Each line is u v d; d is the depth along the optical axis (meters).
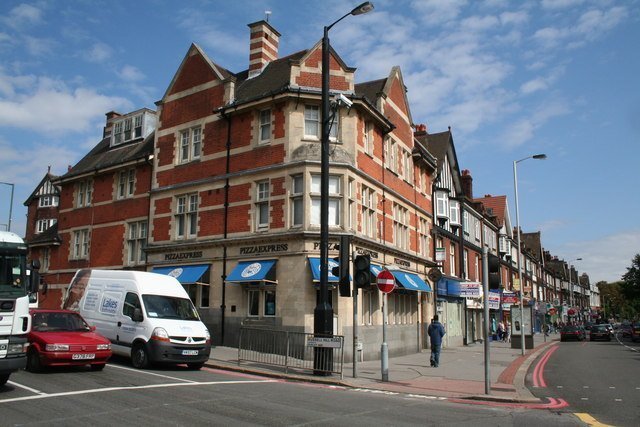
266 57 24.97
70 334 13.17
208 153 22.70
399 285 23.20
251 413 8.99
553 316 79.88
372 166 22.52
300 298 18.67
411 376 15.57
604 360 23.42
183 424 7.99
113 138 31.02
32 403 9.10
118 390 10.55
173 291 15.60
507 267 52.06
